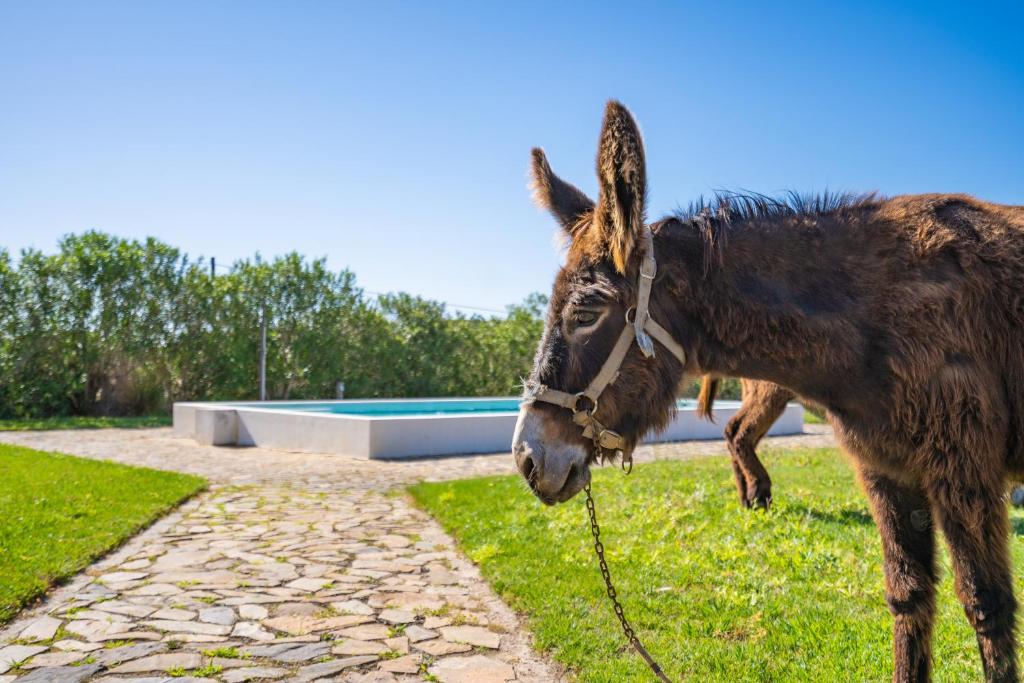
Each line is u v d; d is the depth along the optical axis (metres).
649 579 4.42
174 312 18.66
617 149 2.05
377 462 10.16
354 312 20.77
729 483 7.96
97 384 18.30
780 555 4.88
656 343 2.21
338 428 10.94
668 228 2.35
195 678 3.11
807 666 3.15
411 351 21.41
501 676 3.19
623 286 2.18
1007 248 2.18
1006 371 2.13
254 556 5.13
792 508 6.49
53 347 17.41
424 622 3.87
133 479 7.90
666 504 6.53
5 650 3.39
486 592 4.39
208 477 8.62
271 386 20.03
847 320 2.16
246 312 19.39
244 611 4.00
